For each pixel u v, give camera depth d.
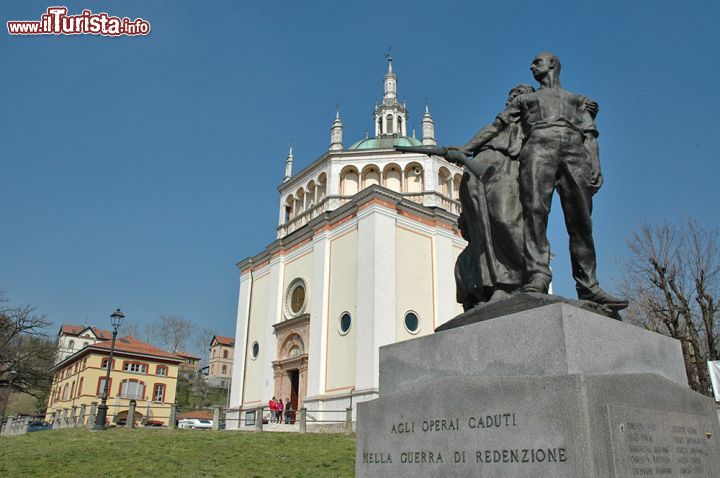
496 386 3.97
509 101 5.75
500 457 3.82
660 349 4.73
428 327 31.11
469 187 5.53
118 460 16.31
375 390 27.20
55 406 67.94
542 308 4.12
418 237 32.75
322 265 33.16
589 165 5.27
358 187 36.81
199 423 40.19
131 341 64.81
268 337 35.88
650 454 3.71
